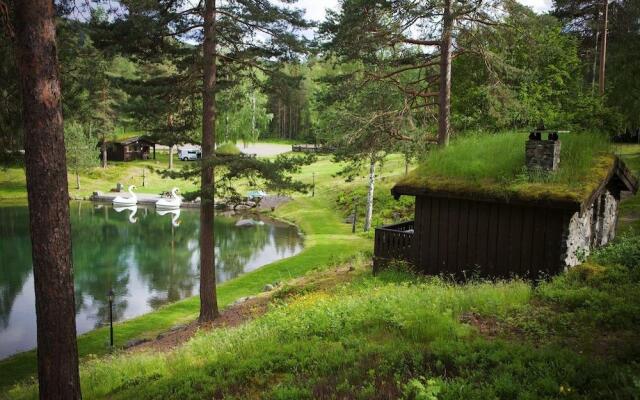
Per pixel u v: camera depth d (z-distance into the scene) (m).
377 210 45.72
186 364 11.63
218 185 19.66
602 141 17.09
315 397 8.14
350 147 26.86
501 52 26.25
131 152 81.69
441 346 9.28
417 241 17.89
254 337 12.52
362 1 23.75
